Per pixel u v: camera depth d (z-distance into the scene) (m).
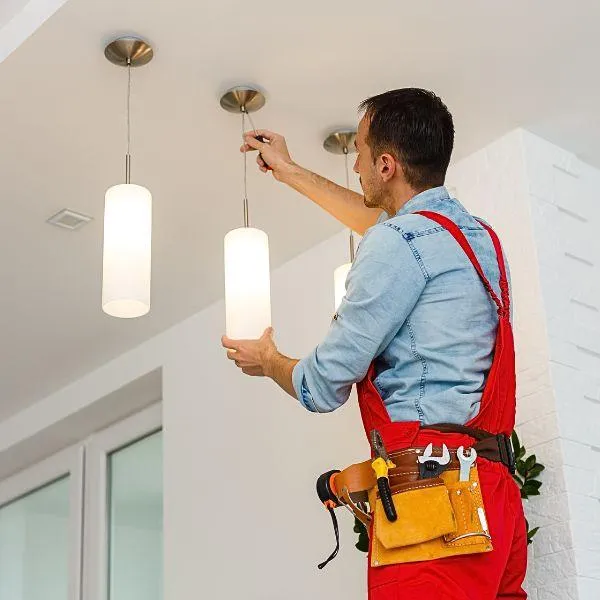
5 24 2.86
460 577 1.80
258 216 3.57
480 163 3.28
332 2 2.66
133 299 2.53
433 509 1.81
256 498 3.69
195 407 4.05
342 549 3.35
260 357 2.12
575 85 3.02
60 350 4.40
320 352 1.95
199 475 3.94
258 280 2.63
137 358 4.38
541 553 2.78
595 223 3.32
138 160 3.24
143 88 2.92
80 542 4.74
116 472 4.75
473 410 1.90
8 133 3.09
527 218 3.11
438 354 1.92
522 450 2.83
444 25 2.76
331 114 3.06
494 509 1.85
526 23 2.77
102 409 4.62
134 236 2.58
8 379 4.62
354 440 3.42
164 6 2.65
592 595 2.70
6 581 5.15
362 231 2.69
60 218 3.50
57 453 5.03
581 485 2.83
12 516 5.26
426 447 1.85
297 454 3.60
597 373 3.06
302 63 2.87
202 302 4.09
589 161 3.38
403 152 2.12
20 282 3.89
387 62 2.88
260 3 2.65
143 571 4.48
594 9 2.73
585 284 3.18
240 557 3.68
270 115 3.06
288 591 3.48
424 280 1.93
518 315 3.06
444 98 3.06
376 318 1.90
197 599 3.77
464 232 2.02
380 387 1.96
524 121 3.17
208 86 2.93
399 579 1.81
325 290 3.66
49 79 2.87
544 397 2.92
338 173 3.34
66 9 2.65
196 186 3.39
